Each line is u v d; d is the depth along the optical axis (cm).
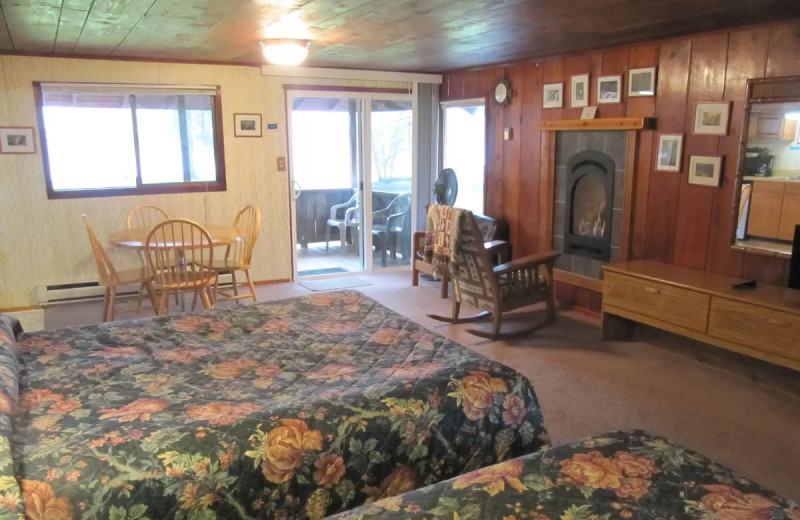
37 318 481
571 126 475
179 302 528
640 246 444
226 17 335
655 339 422
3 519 132
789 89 337
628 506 139
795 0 292
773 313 312
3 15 329
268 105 575
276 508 170
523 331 440
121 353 235
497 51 471
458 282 450
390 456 188
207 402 193
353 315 288
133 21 349
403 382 206
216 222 571
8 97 482
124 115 527
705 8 310
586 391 344
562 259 512
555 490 146
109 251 534
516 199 557
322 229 639
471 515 136
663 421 307
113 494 150
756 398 335
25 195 499
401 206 660
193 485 159
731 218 376
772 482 254
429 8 313
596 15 330
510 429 212
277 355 237
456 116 644
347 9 313
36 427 174
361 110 619
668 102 411
